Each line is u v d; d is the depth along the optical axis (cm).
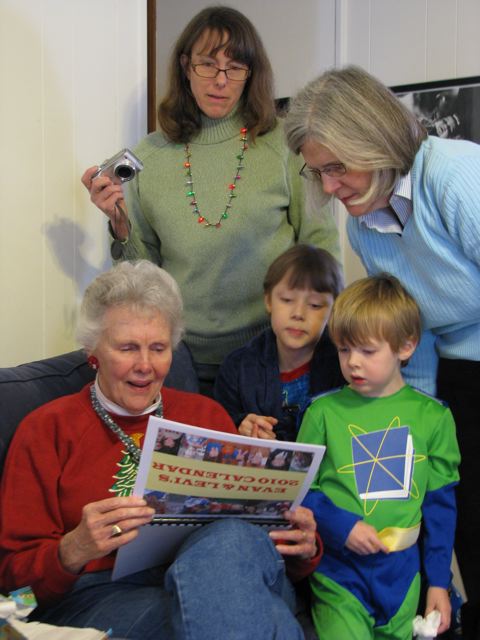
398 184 146
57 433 139
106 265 218
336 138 138
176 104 200
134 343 136
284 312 175
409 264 160
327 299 177
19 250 185
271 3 335
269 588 120
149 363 137
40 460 136
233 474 122
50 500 135
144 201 203
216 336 202
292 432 180
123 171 183
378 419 162
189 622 109
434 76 307
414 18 308
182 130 201
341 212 327
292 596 141
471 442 164
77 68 200
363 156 138
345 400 167
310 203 163
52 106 192
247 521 132
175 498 121
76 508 136
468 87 299
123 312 137
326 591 152
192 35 190
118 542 118
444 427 163
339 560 155
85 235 208
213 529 120
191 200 198
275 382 182
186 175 200
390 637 151
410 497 158
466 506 166
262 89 196
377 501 157
